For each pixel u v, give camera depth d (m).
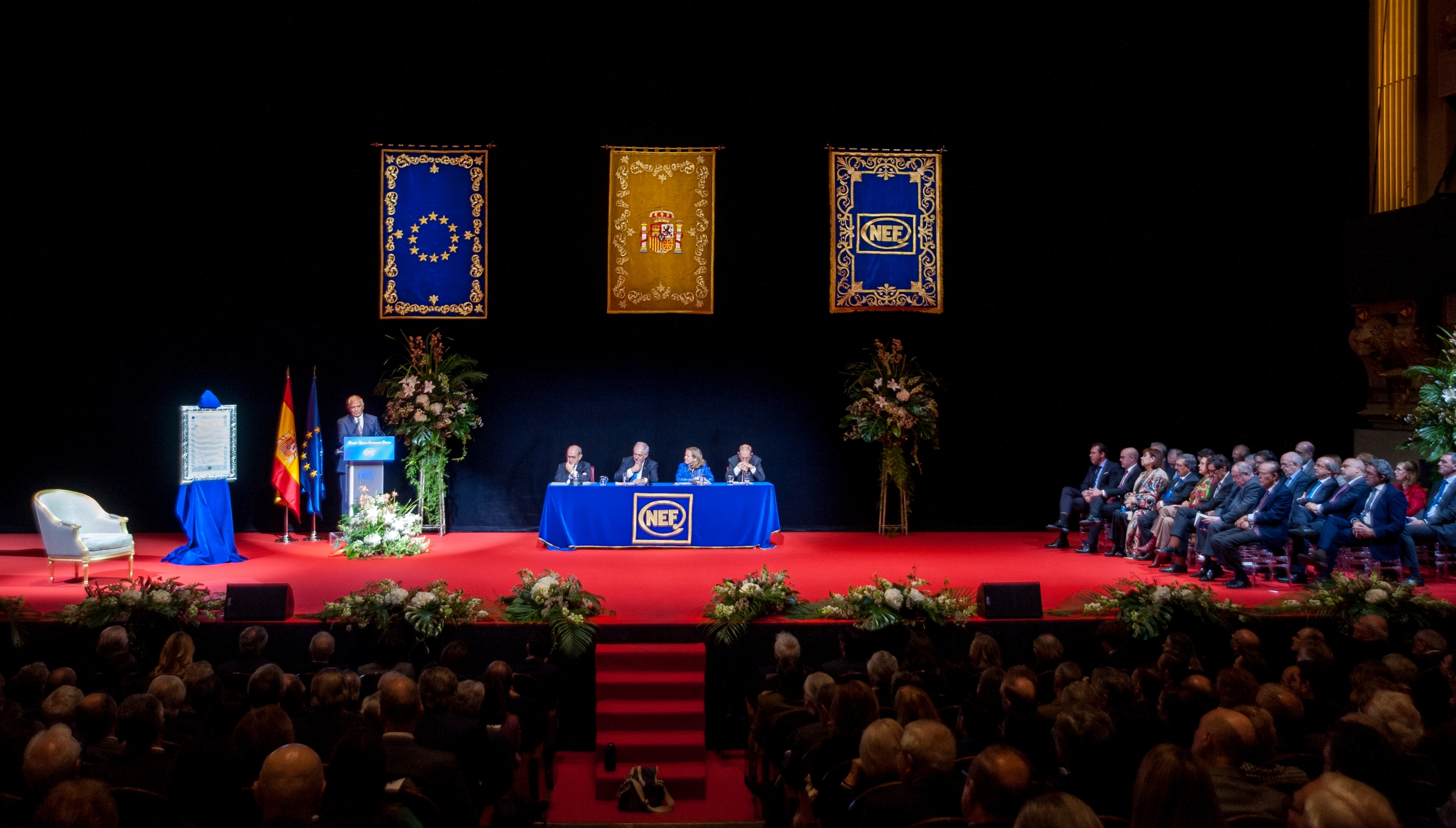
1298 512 10.05
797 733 5.07
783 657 6.19
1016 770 3.05
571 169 13.34
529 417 13.45
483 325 13.37
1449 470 9.80
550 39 13.24
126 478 12.91
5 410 12.75
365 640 8.05
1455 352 11.15
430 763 4.06
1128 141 13.45
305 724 4.84
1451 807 3.76
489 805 5.55
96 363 12.84
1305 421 13.55
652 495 12.02
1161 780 2.71
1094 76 13.41
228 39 12.91
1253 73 13.33
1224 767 3.75
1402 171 12.70
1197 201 13.49
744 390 13.53
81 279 12.80
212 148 12.95
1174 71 13.38
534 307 13.40
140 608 7.86
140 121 12.82
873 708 4.49
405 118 13.18
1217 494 10.46
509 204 13.31
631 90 13.30
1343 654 8.30
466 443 13.44
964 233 13.55
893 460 13.09
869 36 13.35
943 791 3.55
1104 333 13.59
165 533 12.90
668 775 7.17
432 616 7.90
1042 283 13.56
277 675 5.17
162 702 5.18
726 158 13.38
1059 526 12.33
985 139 13.47
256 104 12.99
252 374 13.06
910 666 6.53
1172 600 8.28
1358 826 2.44
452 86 13.20
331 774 3.18
